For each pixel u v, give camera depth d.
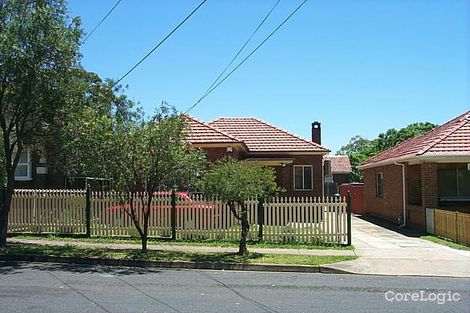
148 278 11.64
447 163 21.44
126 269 13.00
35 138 16.77
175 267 13.43
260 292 10.03
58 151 16.27
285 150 28.91
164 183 15.02
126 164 14.49
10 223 18.91
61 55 14.85
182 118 14.77
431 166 20.48
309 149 28.97
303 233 16.83
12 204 18.91
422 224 20.83
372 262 13.48
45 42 14.46
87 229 18.31
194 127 24.81
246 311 8.38
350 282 11.25
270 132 30.47
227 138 24.12
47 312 8.22
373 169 30.08
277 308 8.60
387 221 26.17
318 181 29.36
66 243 16.94
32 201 18.81
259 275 12.22
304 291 10.16
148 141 14.28
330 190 36.25
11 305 8.72
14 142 16.25
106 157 14.41
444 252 15.15
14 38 14.25
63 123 15.64
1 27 14.58
